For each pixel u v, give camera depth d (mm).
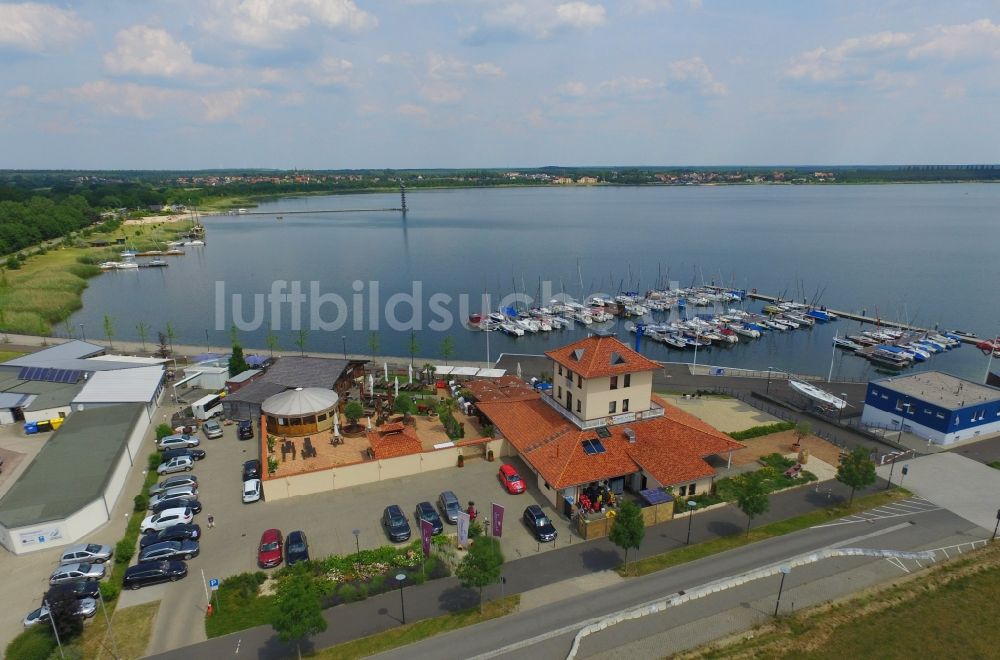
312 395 71188
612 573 46344
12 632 40625
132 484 61062
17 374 87062
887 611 41469
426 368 95625
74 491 53844
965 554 48000
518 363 106812
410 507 56281
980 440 69688
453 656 37875
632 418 62750
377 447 62781
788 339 143125
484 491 59219
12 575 46781
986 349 130875
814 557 47344
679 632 39625
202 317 156875
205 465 65062
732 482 60500
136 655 38406
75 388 81562
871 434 71500
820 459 65875
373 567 46969
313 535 51812
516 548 49812
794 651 37844
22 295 159125
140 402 74438
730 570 46281
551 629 40125
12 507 51312
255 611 42500
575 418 62031
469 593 44312
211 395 81812
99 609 42594
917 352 126438
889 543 49531
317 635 40125
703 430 62750
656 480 56062
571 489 55906
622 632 39688
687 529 52625
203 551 49625
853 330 149000
